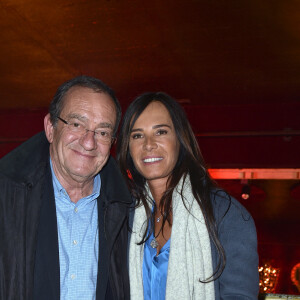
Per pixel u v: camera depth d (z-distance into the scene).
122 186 2.00
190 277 1.86
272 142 7.09
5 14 4.52
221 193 1.92
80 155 1.85
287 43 4.86
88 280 1.88
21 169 1.82
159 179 2.04
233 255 1.80
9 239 1.71
